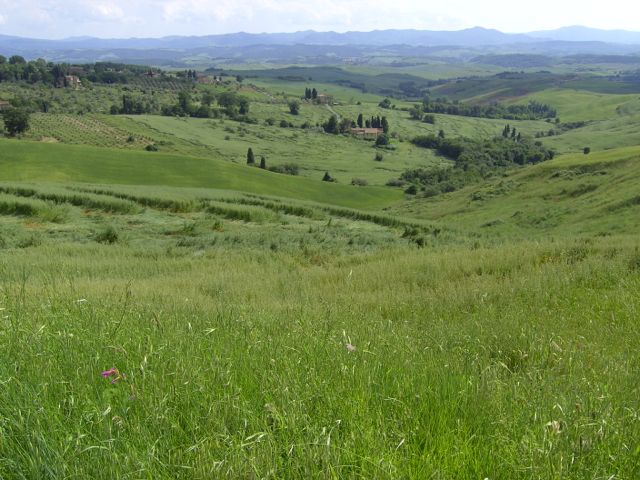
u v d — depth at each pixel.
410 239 26.16
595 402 3.03
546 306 7.44
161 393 2.76
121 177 86.31
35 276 11.20
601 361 4.53
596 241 16.58
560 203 54.25
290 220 33.97
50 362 3.12
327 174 136.25
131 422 2.49
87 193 34.25
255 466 2.09
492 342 5.36
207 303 8.60
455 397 2.92
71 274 12.95
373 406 2.80
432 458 2.28
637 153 61.25
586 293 8.14
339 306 8.16
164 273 15.16
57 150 94.25
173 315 5.71
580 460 2.27
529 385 3.52
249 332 4.62
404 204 93.69
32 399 2.54
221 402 2.69
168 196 35.72
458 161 144.25
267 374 3.19
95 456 2.13
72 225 27.64
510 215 55.16
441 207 74.12
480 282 10.07
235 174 96.81
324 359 3.67
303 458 2.17
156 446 2.32
